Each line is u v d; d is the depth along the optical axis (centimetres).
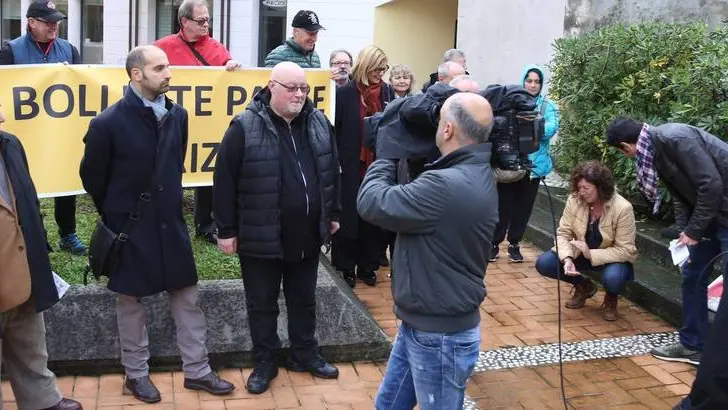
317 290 462
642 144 449
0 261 329
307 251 409
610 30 726
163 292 438
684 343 475
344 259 589
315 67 609
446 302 287
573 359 478
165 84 381
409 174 311
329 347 457
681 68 639
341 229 560
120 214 385
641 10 786
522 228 671
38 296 345
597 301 587
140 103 381
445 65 529
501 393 432
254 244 395
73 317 426
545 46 878
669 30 679
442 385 295
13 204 336
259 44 1584
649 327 533
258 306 412
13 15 1834
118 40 1612
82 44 1719
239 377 436
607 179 528
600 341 507
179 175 396
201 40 554
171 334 437
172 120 391
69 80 495
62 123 496
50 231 562
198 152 538
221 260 518
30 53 529
